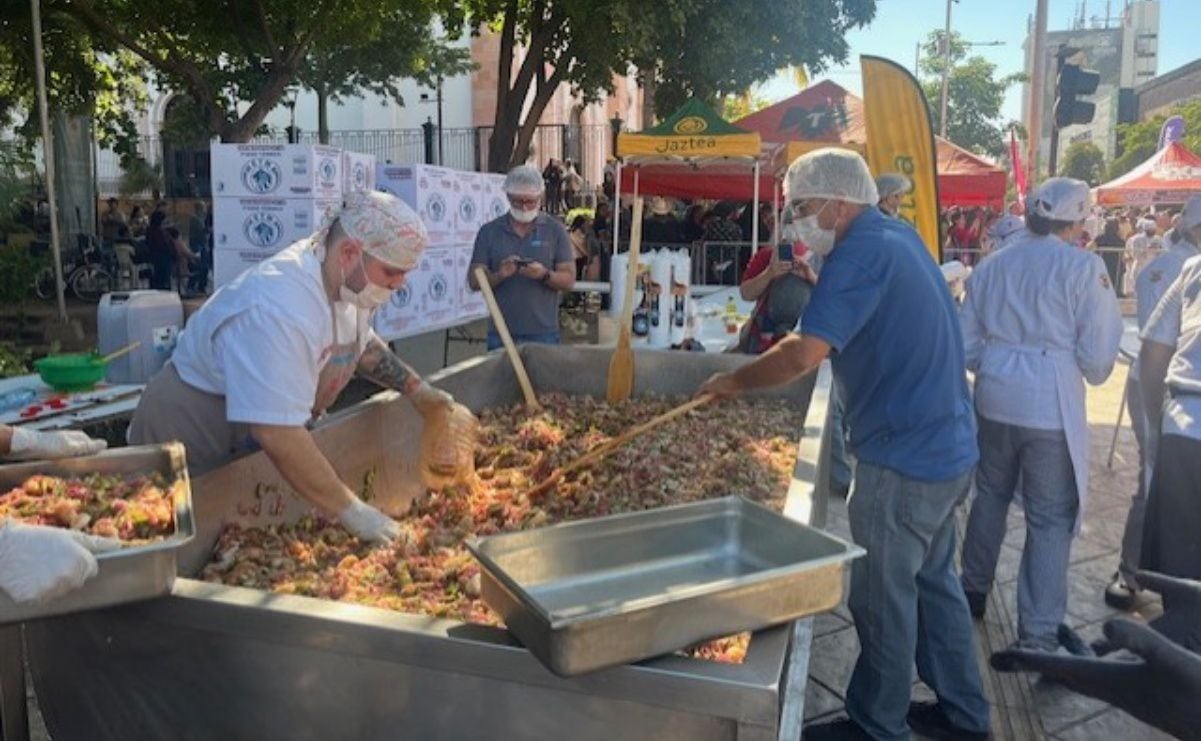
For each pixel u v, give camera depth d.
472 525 2.93
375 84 23.95
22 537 1.75
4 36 13.39
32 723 3.14
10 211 11.72
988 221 19.17
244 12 14.11
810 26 15.12
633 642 1.60
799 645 3.17
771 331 5.72
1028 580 3.83
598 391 5.00
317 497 2.53
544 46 15.63
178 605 1.96
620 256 6.25
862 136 13.16
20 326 10.86
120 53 17.48
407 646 1.80
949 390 2.93
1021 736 3.37
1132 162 44.31
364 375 3.31
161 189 23.69
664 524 2.12
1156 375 3.79
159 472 2.48
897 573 2.99
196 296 17.11
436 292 7.91
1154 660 1.34
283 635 1.90
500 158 16.09
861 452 3.02
